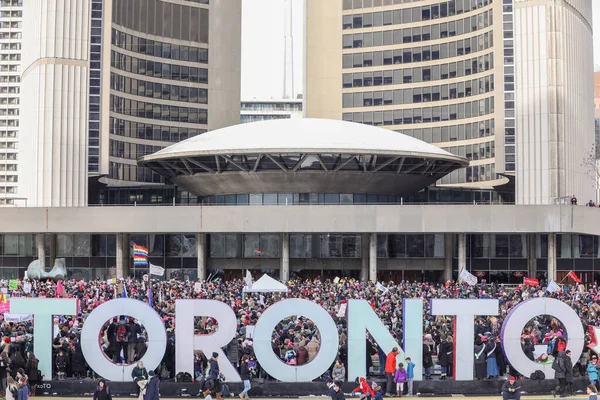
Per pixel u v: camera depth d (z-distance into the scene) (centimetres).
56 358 3922
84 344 3794
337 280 7356
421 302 3853
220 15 13025
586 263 9725
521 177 11012
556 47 10881
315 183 9675
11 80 16200
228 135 9875
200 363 3953
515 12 11088
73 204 10950
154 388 3228
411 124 12494
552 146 10838
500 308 4947
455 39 12106
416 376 3841
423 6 12450
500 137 11238
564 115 10881
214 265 9956
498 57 11256
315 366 3812
